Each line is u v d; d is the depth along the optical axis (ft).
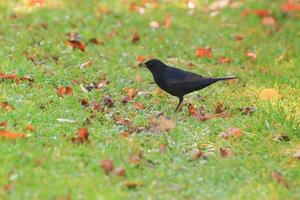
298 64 54.39
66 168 32.07
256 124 40.19
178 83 41.39
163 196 30.40
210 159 35.06
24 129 36.09
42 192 29.25
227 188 31.73
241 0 72.95
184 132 38.42
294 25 66.44
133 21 64.08
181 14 68.23
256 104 44.27
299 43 60.59
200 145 36.83
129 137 36.86
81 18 63.31
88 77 47.50
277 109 42.57
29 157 32.50
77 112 39.96
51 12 64.28
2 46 53.16
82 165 32.58
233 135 38.24
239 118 41.42
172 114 41.70
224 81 49.55
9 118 37.40
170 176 32.58
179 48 57.31
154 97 44.91
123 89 45.34
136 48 56.39
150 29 61.98
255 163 34.73
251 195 31.04
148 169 33.12
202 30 63.36
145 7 69.51
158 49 56.65
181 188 31.35
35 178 30.60
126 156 34.19
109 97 43.01
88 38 57.72
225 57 56.08
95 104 41.39
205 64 54.24
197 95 45.88
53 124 37.55
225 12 69.72
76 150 34.14
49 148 34.14
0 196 28.86
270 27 65.51
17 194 29.07
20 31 57.77
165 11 68.69
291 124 40.04
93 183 30.53
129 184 30.83
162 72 41.93
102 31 60.23
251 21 66.69
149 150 35.50
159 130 38.29
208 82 41.42
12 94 41.83
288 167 34.71
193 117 41.27
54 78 46.01
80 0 68.80
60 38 56.85
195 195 30.81
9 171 30.86
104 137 36.47
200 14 68.80
